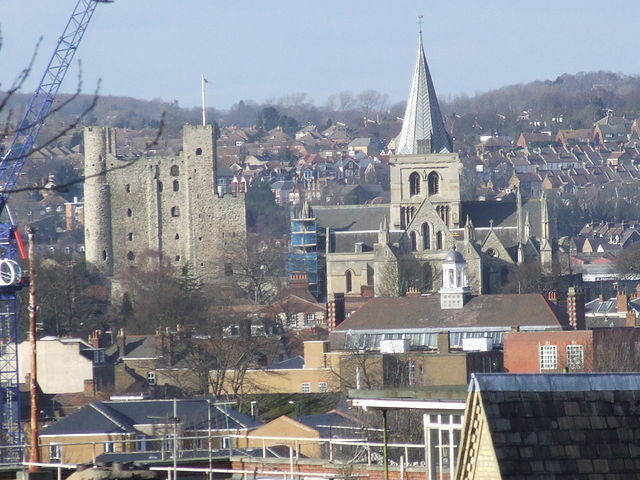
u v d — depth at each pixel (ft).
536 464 383.65
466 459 390.63
